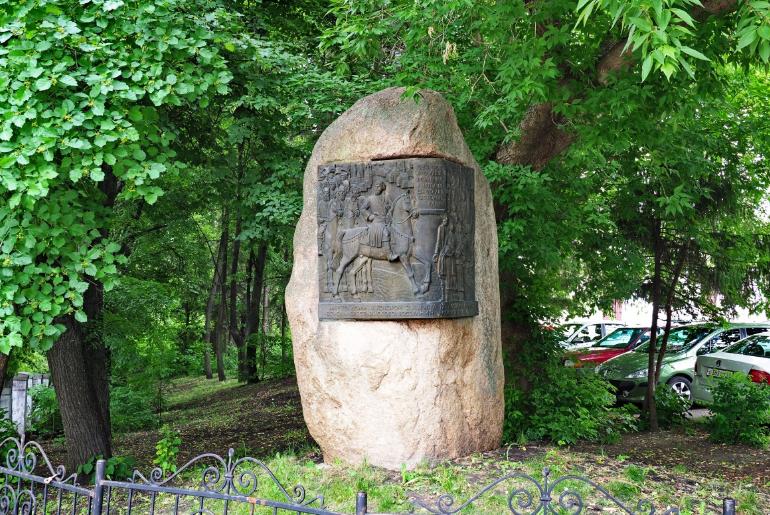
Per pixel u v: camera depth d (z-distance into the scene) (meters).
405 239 6.72
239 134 10.02
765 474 8.48
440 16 7.70
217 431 14.37
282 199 10.21
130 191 6.78
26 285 6.53
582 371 10.62
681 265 12.01
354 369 6.89
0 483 7.72
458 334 7.06
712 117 11.24
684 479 7.04
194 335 28.00
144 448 12.99
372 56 8.82
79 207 6.94
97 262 6.88
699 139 10.88
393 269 6.77
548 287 11.05
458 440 7.08
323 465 7.13
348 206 6.92
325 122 10.80
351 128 7.12
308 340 7.24
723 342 14.43
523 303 10.40
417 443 6.82
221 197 12.21
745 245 11.95
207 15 8.35
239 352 23.91
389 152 6.87
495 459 7.03
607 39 9.06
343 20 8.39
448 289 6.83
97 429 9.67
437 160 6.82
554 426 9.45
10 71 6.15
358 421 6.92
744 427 10.46
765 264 12.48
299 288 7.39
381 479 6.45
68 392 9.53
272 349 25.31
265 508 5.86
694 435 11.29
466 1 6.91
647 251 12.38
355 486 6.16
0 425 10.65
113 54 6.70
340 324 6.98
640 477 6.62
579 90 8.70
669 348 14.57
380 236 6.76
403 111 6.96
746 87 11.39
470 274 7.21
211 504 6.21
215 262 24.06
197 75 7.43
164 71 7.09
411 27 8.36
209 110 10.87
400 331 6.82
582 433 9.59
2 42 6.33
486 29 7.87
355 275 6.88
